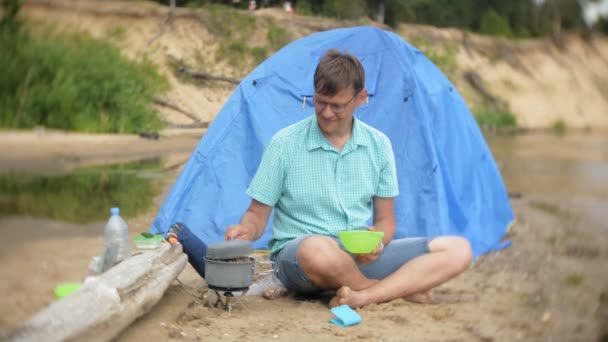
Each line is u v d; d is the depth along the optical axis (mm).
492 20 39000
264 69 4320
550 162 11039
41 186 6172
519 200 6582
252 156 4129
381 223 2996
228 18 14164
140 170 7609
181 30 14883
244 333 2451
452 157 4426
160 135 10438
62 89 11812
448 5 34219
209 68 13000
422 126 4145
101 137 10617
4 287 2814
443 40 31875
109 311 2125
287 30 13461
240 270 2652
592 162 11102
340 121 2748
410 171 4055
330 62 2684
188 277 3279
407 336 2516
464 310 2961
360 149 2885
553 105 37000
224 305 2768
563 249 4391
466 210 4352
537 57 41250
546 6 46281
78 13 15797
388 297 2900
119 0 16250
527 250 4328
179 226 3008
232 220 3971
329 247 2758
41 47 13188
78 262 3395
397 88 4230
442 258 2932
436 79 4582
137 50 14547
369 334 2510
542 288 3404
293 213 2922
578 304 3119
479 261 4016
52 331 1889
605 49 49312
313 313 2773
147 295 2396
